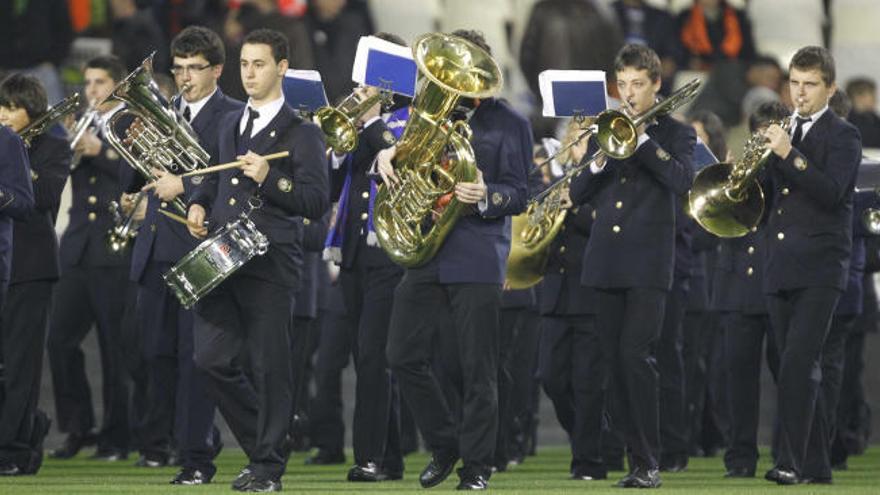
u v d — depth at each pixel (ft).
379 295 121.80
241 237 102.01
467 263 107.55
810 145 116.98
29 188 115.75
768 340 128.98
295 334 134.92
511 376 145.18
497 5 213.05
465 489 108.27
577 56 211.20
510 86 212.64
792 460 118.52
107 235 125.08
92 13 197.57
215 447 123.24
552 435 187.01
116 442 147.74
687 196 118.32
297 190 103.81
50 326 145.59
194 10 194.59
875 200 127.03
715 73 213.87
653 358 116.06
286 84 116.16
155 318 122.31
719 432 165.27
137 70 109.29
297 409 137.90
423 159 106.22
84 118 139.23
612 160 117.39
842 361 129.80
